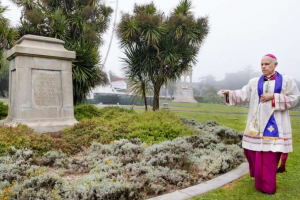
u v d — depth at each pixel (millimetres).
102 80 10555
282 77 2799
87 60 8922
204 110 19156
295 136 7051
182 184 3070
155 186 2844
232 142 5578
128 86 9422
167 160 3641
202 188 2961
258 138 2805
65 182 2867
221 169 3627
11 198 2371
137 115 6391
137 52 8945
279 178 3371
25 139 4211
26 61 6113
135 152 4027
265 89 2814
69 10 10836
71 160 3721
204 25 8906
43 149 4207
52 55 6402
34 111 6188
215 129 6477
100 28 12148
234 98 3023
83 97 9656
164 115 6344
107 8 12141
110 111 7719
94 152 4215
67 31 9867
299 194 2797
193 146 4676
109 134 5172
